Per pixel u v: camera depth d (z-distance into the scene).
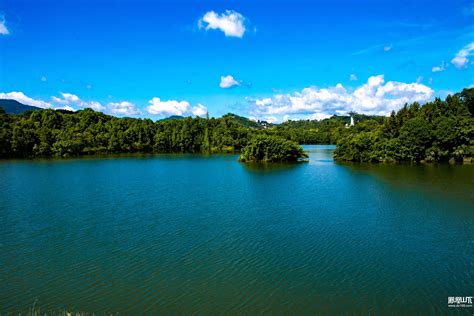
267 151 109.69
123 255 27.81
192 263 26.28
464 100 108.62
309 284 22.95
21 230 34.22
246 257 27.36
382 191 53.12
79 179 68.94
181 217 38.81
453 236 31.80
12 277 24.09
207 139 183.38
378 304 20.53
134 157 137.12
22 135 136.12
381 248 29.06
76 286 22.81
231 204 45.12
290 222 36.62
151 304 20.62
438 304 20.48
